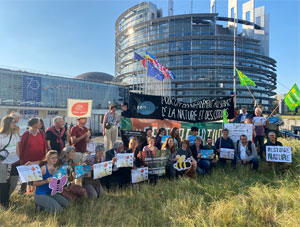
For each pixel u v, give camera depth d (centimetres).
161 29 8669
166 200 440
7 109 5719
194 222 351
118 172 540
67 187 446
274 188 487
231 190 475
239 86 8100
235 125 679
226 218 359
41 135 463
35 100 6194
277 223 352
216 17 8788
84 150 580
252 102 8312
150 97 750
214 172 611
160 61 8575
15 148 423
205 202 424
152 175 568
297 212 370
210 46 8238
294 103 682
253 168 628
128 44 9638
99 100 7425
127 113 745
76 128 560
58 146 518
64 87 6719
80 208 416
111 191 517
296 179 520
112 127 705
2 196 412
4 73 5750
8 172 408
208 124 780
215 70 8131
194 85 8244
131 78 8731
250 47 8600
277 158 567
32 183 398
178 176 575
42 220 364
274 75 9769
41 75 6347
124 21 10175
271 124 746
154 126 755
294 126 2917
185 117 774
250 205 411
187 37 8269
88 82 7244
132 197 469
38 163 422
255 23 10212
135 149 586
